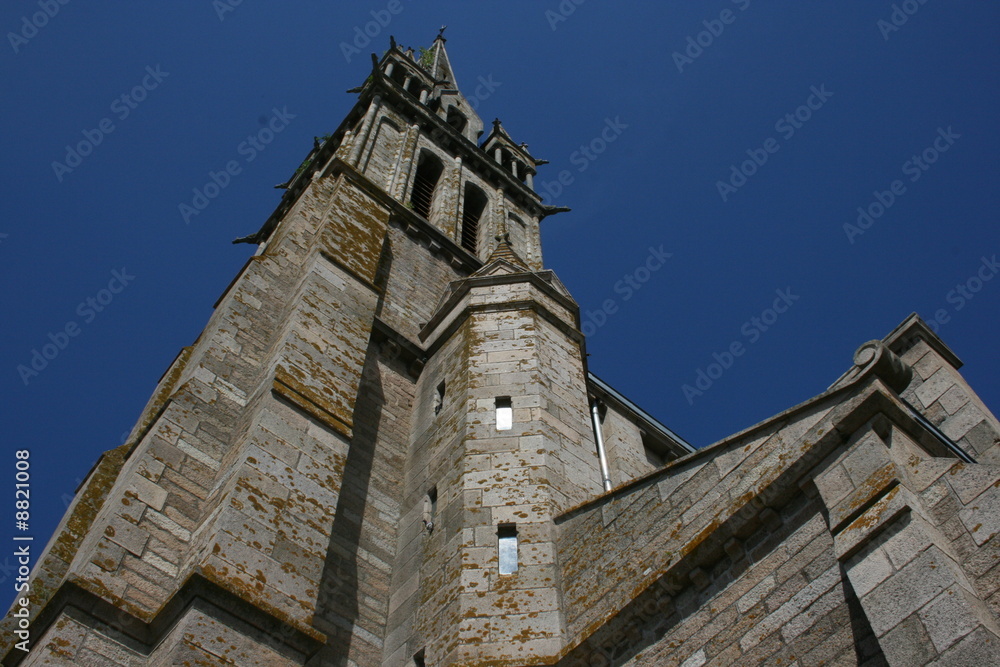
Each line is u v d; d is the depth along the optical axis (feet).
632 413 89.51
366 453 61.00
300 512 45.60
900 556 30.40
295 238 75.56
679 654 37.24
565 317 74.84
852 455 35.29
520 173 161.27
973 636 26.76
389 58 164.76
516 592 45.78
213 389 53.62
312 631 40.01
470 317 71.51
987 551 29.81
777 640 34.06
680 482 44.14
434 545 51.72
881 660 30.37
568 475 55.36
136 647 38.04
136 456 49.03
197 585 38.40
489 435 57.41
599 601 43.11
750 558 37.45
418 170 133.59
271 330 62.28
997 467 31.55
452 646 43.70
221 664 36.52
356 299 67.67
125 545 41.52
